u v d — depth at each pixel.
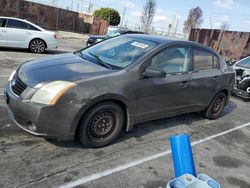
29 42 11.80
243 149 4.65
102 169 3.40
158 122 5.23
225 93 5.95
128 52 4.30
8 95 3.61
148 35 4.97
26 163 3.28
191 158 1.46
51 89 3.32
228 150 4.52
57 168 3.28
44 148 3.66
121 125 4.01
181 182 1.34
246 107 7.47
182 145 1.47
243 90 7.83
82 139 3.67
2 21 11.25
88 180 3.15
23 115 3.37
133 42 4.56
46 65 3.91
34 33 11.83
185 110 5.02
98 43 5.05
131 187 3.14
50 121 3.33
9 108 3.60
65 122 3.39
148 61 4.10
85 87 3.45
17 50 12.00
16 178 2.98
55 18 29.42
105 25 32.16
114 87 3.67
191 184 1.33
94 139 3.78
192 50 4.95
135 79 3.92
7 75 7.13
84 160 3.53
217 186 1.36
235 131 5.45
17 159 3.32
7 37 11.26
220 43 17.33
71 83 3.40
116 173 3.37
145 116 4.28
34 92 3.34
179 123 5.38
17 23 11.53
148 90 4.11
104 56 4.37
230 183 3.54
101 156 3.70
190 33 20.11
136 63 3.99
